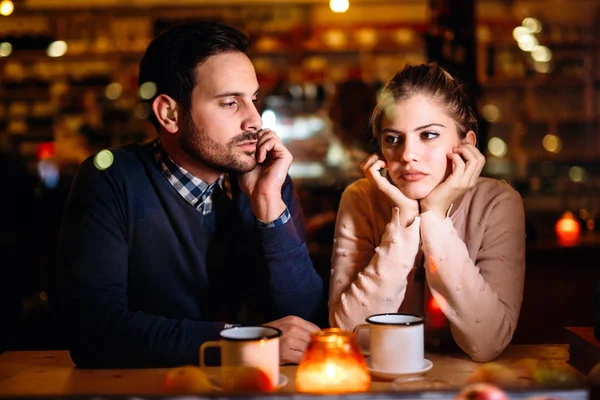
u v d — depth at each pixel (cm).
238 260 156
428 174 137
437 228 133
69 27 509
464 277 131
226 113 143
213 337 127
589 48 502
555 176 486
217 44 143
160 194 148
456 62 279
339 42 507
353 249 152
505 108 510
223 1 514
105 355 129
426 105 136
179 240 150
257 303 157
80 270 138
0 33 492
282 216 147
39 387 114
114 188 146
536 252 285
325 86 480
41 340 234
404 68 143
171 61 144
